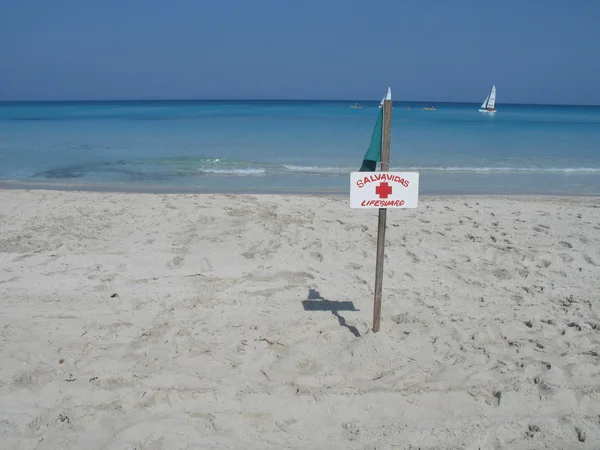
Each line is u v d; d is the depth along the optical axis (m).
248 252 6.75
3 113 51.84
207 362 4.04
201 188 12.86
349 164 16.75
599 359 4.20
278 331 4.59
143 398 3.56
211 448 3.11
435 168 16.34
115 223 7.84
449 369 3.99
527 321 4.88
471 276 6.09
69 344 4.29
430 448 3.16
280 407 3.52
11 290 5.41
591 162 17.98
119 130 28.00
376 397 3.62
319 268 6.26
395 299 5.35
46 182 13.26
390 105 3.99
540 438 3.29
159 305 5.12
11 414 3.39
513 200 11.09
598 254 6.84
